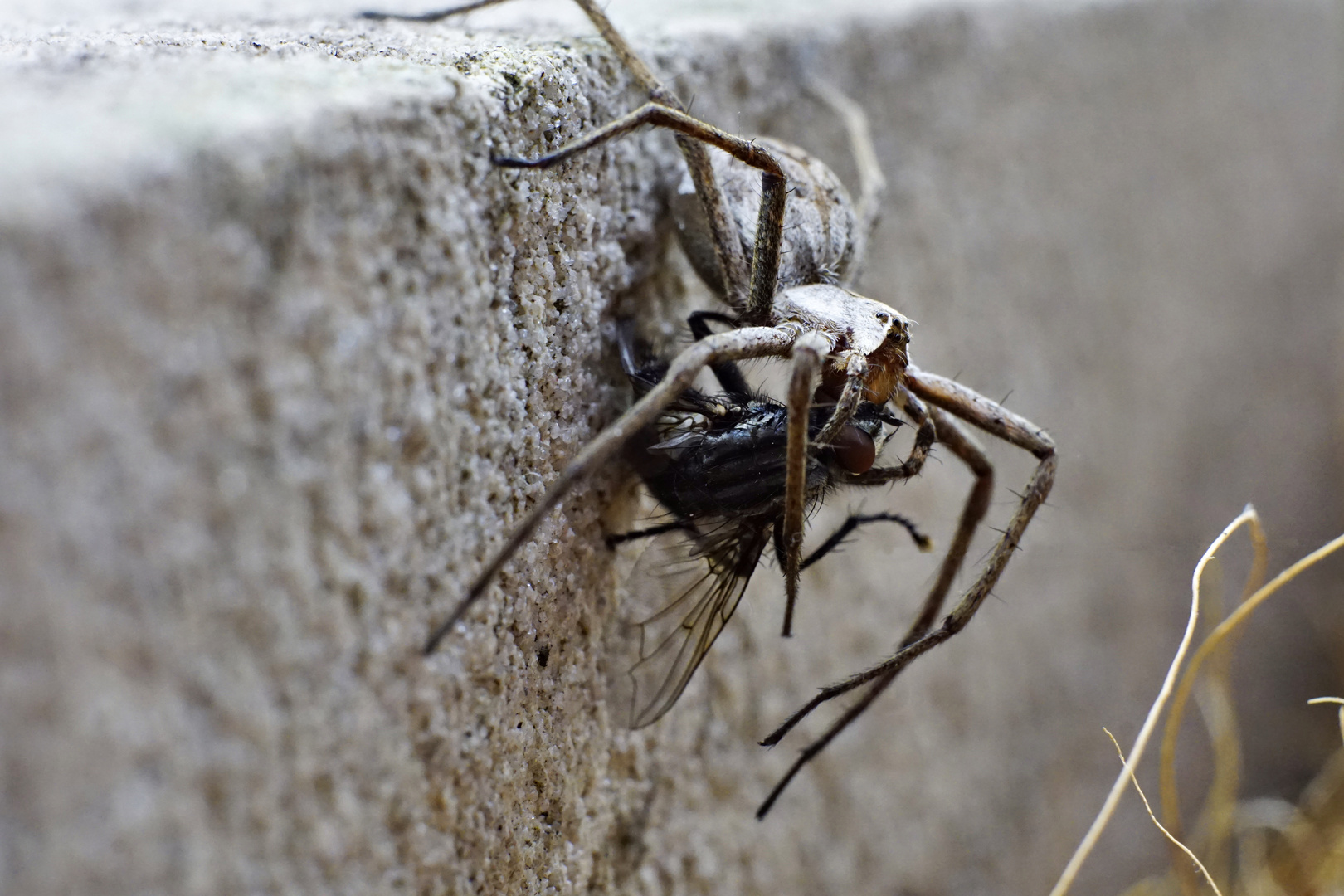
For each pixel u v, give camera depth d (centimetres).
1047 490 15
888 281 17
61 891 13
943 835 17
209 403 13
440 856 14
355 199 14
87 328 13
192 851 14
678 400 15
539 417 15
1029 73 17
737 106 16
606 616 15
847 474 15
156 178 13
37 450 13
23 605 13
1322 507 25
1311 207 25
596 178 15
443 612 14
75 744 13
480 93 14
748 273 15
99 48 14
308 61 14
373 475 14
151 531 13
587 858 15
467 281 14
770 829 16
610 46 15
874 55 17
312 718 14
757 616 16
